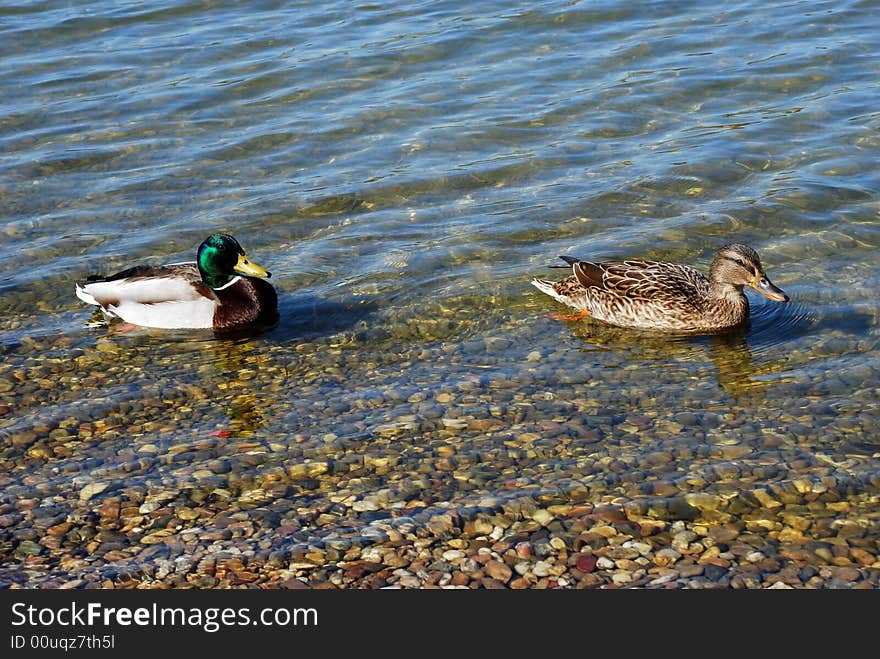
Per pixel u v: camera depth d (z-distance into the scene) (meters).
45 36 21.19
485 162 15.87
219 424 10.05
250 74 19.23
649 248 13.37
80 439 9.86
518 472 8.98
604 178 15.22
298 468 9.20
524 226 14.05
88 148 16.72
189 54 20.22
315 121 17.39
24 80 19.27
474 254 13.41
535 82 18.52
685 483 8.69
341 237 14.00
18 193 15.38
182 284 12.17
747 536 8.04
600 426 9.65
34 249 13.88
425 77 18.89
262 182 15.59
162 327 12.22
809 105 17.09
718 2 21.92
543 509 8.46
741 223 13.79
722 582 7.62
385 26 21.28
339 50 20.09
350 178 15.55
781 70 18.45
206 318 12.05
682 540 8.04
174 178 15.77
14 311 12.53
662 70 18.75
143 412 10.34
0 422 10.17
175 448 9.63
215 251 12.09
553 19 21.25
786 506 8.34
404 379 10.73
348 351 11.43
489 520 8.37
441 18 21.56
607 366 10.89
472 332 11.73
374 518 8.47
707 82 18.14
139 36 21.19
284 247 13.84
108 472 9.27
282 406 10.33
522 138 16.56
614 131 16.66
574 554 7.97
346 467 9.19
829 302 11.85
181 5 22.61
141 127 17.41
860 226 13.44
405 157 16.14
